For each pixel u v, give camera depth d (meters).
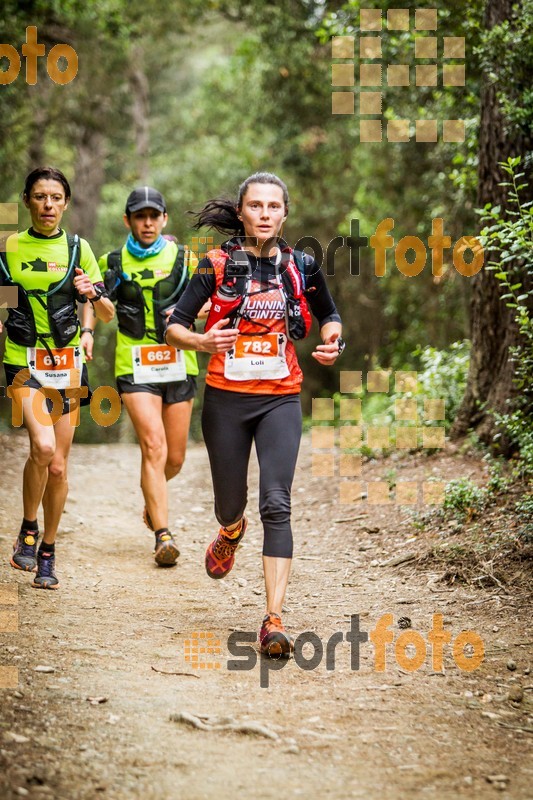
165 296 12.23
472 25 14.93
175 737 6.77
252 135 46.94
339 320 9.25
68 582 11.09
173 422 12.73
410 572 11.22
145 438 12.33
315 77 37.25
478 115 17.31
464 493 12.61
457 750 6.70
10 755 6.23
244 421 8.88
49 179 10.25
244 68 40.81
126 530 14.53
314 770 6.32
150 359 12.32
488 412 14.46
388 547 12.27
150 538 14.09
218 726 6.94
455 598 10.16
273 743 6.72
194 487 18.55
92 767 6.21
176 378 12.41
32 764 6.14
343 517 14.12
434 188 26.75
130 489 18.19
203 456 23.56
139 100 49.88
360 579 11.20
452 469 14.86
